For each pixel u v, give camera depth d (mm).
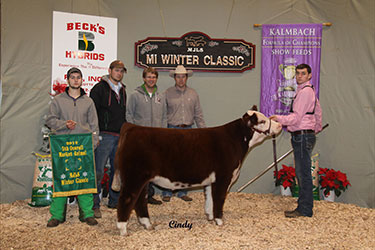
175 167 3619
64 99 4000
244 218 4344
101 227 3926
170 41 5766
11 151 5180
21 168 5238
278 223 4141
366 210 4957
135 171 3482
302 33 5738
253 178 5926
